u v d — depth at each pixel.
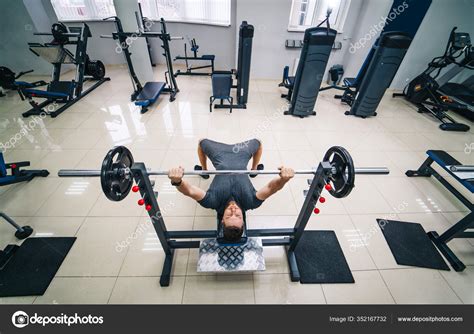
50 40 4.61
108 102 3.93
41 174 2.38
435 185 2.49
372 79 3.32
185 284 1.60
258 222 2.03
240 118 3.62
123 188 1.31
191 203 2.18
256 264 1.55
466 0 3.72
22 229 1.81
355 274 1.69
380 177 2.57
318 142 3.12
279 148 2.97
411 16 3.74
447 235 1.82
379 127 3.51
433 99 3.73
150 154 2.78
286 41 4.56
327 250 1.83
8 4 4.04
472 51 3.29
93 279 1.61
